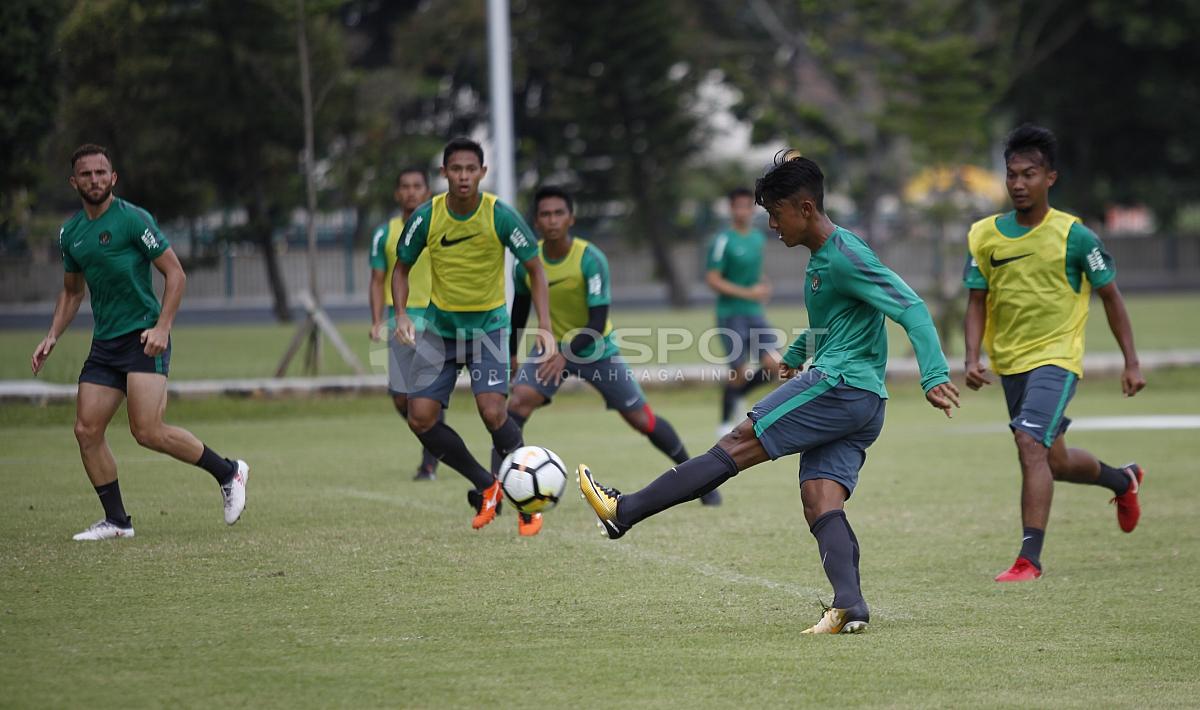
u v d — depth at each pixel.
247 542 26.30
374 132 79.62
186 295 106.06
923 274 121.50
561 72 112.19
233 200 77.12
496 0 56.88
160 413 26.19
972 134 78.94
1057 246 25.61
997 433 46.62
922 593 22.73
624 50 109.81
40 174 59.84
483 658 18.23
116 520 26.66
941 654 18.70
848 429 20.06
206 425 48.53
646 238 127.94
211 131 70.06
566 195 31.12
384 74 97.62
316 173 77.25
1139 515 27.80
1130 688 17.11
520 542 26.81
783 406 19.95
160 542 26.19
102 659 17.95
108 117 63.47
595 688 16.88
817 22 110.19
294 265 109.19
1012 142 25.70
